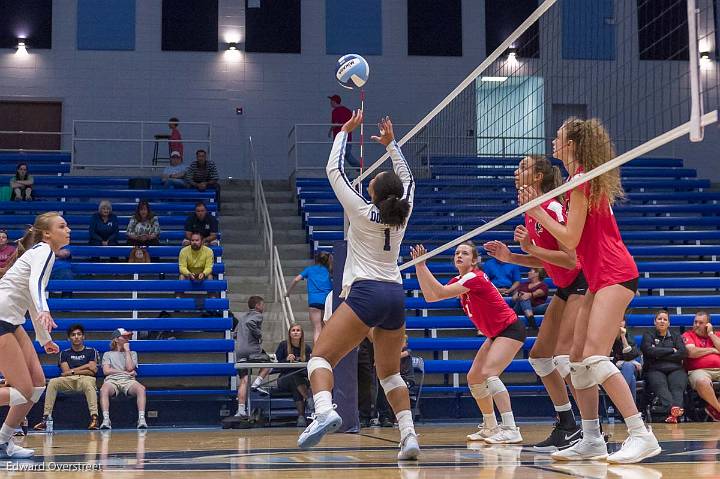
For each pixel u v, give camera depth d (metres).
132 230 14.04
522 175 5.29
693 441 6.45
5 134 19.38
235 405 11.32
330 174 4.51
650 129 18.06
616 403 4.35
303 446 4.11
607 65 18.12
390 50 20.53
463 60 20.66
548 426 9.68
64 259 13.43
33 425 10.79
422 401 11.64
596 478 3.61
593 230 4.36
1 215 15.08
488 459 4.80
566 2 17.41
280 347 10.88
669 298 12.77
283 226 16.44
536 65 18.75
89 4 19.83
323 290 11.91
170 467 4.46
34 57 19.61
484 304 6.67
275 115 20.08
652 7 17.19
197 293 12.77
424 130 19.44
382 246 4.31
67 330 11.45
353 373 8.03
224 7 20.22
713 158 20.19
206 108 19.91
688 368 10.79
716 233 15.52
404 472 3.97
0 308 5.14
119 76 19.77
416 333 12.71
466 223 15.14
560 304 5.37
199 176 16.89
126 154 19.55
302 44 20.36
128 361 10.84
